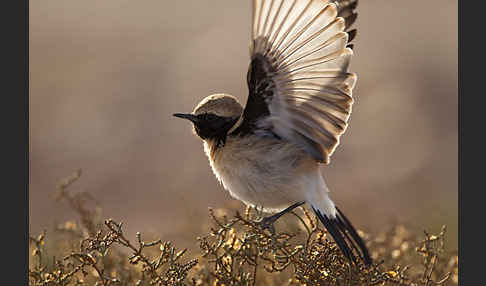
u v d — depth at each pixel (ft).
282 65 26.37
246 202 30.35
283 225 32.53
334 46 25.90
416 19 92.89
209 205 53.06
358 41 87.25
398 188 59.16
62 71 78.43
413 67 80.48
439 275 29.86
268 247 25.79
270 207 30.01
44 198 56.03
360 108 72.08
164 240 33.58
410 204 54.70
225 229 25.80
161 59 83.20
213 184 59.21
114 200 57.31
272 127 28.58
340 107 26.89
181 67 81.46
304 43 25.93
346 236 27.48
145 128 68.85
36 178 59.77
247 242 25.72
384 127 68.49
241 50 85.87
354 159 63.72
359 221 46.19
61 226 30.60
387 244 31.40
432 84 76.84
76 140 65.72
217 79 78.95
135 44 86.89
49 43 85.71
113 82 76.95
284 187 28.89
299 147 28.78
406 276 27.35
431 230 43.52
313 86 26.66
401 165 62.95
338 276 25.72
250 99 27.81
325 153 28.22
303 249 25.77
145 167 62.49
